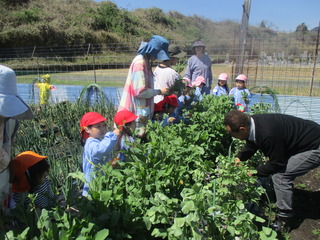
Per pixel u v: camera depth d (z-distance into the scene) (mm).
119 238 1942
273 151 2951
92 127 3090
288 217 3236
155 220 2035
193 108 4359
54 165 3645
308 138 2982
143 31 29281
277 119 3020
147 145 2773
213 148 3844
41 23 21938
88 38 23875
